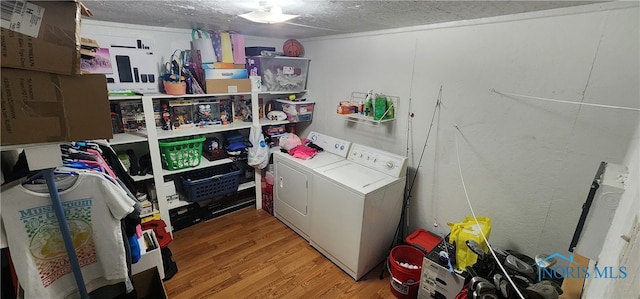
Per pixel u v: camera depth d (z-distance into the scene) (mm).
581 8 1359
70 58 825
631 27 1246
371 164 2395
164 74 2344
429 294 1783
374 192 1969
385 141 2494
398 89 2297
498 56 1695
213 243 2490
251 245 2479
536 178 1651
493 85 1747
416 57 2125
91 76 883
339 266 2229
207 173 2730
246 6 1480
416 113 2209
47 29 783
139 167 2367
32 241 1030
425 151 2205
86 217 1111
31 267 1042
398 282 1914
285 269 2193
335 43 2758
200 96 2602
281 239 2580
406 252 2107
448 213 2146
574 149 1488
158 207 2422
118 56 2207
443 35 1933
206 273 2119
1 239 973
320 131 3166
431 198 2236
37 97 815
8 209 965
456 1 1305
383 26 2145
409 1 1310
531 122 1620
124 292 1347
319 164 2453
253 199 3203
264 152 2871
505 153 1760
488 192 1883
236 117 2969
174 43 2492
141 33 2295
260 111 3193
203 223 2809
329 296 1955
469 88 1865
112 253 1184
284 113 3105
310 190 2393
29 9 757
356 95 2664
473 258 1600
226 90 2539
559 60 1472
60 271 1125
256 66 2824
